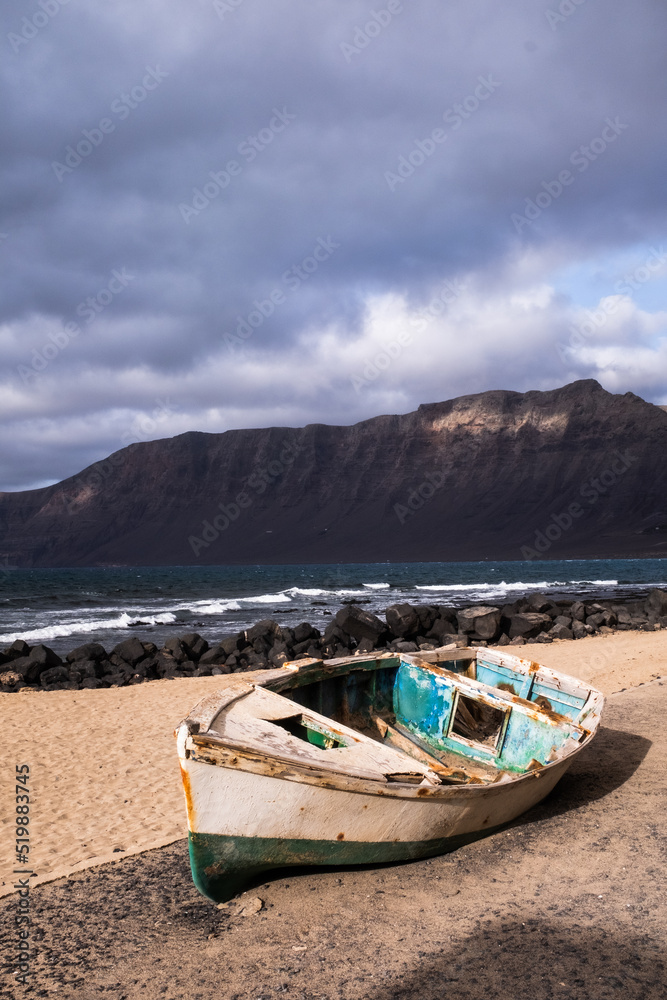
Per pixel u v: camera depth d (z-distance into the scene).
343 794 4.54
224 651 20.64
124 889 5.06
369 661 7.57
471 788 5.00
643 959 3.89
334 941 4.19
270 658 19.95
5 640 25.77
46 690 15.88
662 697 11.59
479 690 7.11
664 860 5.19
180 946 4.22
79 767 8.31
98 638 26.88
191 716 4.74
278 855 4.61
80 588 68.56
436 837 5.16
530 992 3.61
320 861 4.80
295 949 4.11
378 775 4.71
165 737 9.77
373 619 22.94
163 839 6.02
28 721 10.88
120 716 11.26
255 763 4.30
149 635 27.95
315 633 22.72
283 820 4.47
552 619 27.22
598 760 7.94
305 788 4.44
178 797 7.20
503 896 4.70
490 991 3.63
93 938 4.36
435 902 4.64
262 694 5.72
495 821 5.64
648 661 15.80
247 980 3.83
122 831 6.27
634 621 27.09
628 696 11.73
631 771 7.51
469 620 23.27
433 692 7.59
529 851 5.43
